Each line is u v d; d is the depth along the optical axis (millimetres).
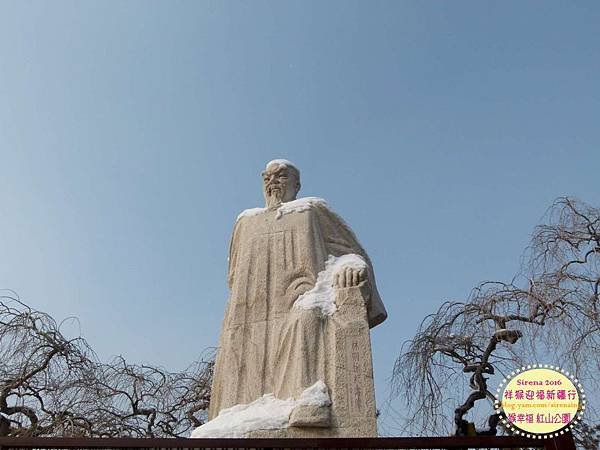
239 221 8211
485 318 11180
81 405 12477
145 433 13430
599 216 10891
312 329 6828
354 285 7051
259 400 6773
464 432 11383
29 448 5703
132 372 13680
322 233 7836
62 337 12648
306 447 5496
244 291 7508
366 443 5473
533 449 5719
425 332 11977
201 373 14656
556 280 10484
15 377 12047
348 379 6516
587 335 9953
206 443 5562
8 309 12383
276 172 8320
